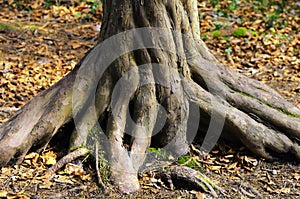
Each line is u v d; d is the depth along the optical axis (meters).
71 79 4.77
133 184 4.31
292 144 5.01
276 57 8.43
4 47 8.30
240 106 5.06
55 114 4.63
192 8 5.02
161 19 4.63
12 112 6.05
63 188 4.29
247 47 8.71
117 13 4.62
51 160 4.64
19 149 4.53
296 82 7.46
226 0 11.33
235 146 5.13
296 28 9.97
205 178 4.47
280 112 5.15
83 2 10.57
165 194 4.30
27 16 9.85
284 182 4.68
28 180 4.39
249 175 4.78
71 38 8.91
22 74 7.30
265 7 11.14
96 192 4.25
